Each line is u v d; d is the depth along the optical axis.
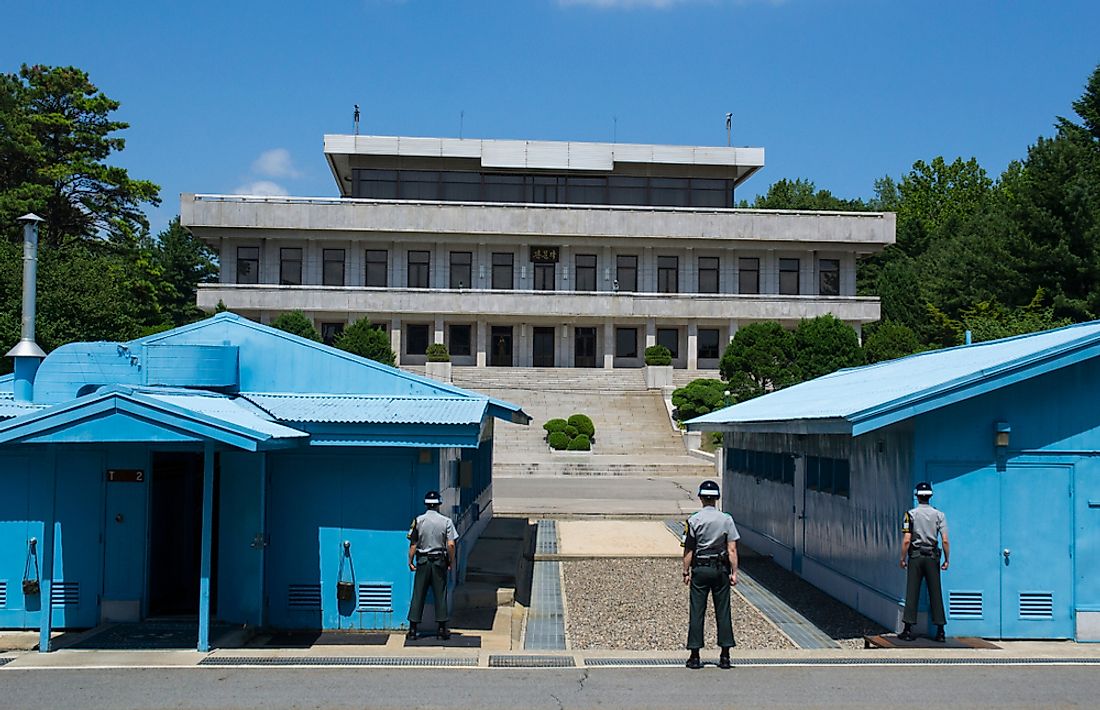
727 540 9.93
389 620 11.90
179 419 9.93
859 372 18.97
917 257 70.69
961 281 50.94
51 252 32.19
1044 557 11.34
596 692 8.80
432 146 54.53
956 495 11.34
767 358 38.47
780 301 53.12
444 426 11.55
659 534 20.83
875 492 12.50
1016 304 42.59
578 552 18.33
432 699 8.56
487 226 52.31
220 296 51.25
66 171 42.69
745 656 10.34
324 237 52.59
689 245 53.88
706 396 40.38
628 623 12.78
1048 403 11.45
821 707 8.31
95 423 9.95
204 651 10.39
